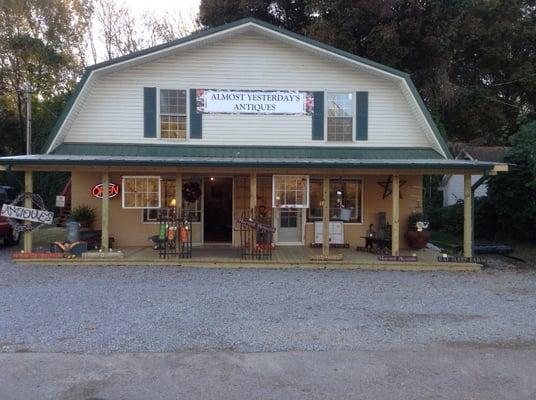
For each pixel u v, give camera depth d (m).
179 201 13.62
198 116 15.28
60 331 6.97
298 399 4.93
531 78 29.39
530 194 16.66
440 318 7.92
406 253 14.60
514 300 9.32
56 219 22.86
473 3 26.03
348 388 5.18
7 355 6.01
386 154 15.25
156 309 8.27
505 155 17.67
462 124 30.58
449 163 13.03
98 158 13.06
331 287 10.34
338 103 15.59
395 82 15.60
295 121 15.46
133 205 13.77
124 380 5.33
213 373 5.54
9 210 12.91
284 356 6.07
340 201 16.05
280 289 10.05
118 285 10.25
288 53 15.43
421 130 15.69
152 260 12.78
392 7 22.59
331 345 6.50
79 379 5.34
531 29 30.14
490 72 31.95
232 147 15.27
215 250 14.85
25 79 32.31
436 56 24.02
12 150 33.81
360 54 23.61
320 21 22.70
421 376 5.50
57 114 31.02
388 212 15.98
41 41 31.70
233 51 15.34
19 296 9.13
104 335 6.81
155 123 15.16
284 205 13.83
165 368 5.66
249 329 7.16
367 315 8.05
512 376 5.51
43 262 12.75
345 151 15.31
